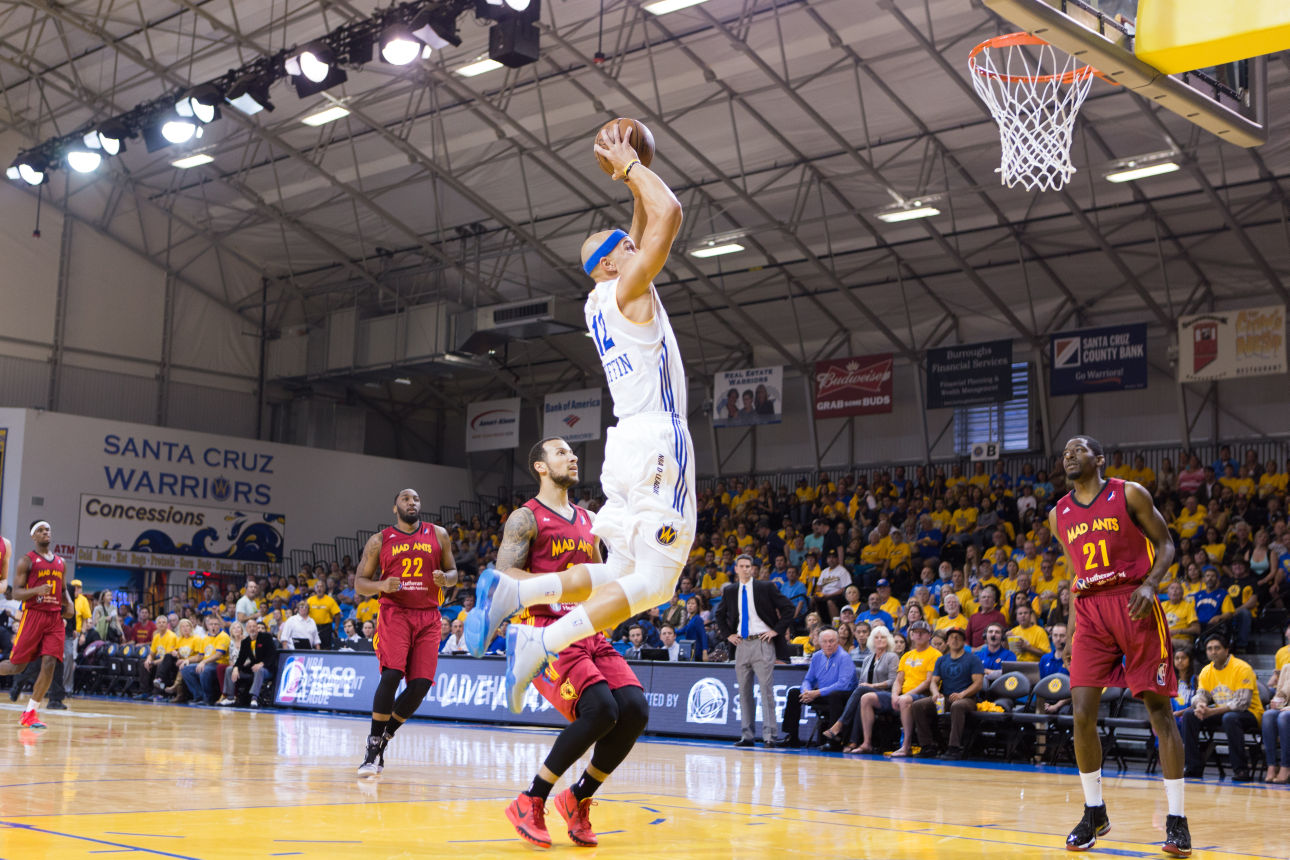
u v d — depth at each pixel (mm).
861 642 12859
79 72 22672
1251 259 20391
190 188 26359
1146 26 7117
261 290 29406
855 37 17344
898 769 8969
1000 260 22391
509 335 25906
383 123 21734
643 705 4074
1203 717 10109
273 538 27516
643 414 3697
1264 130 8156
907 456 25281
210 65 21406
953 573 15891
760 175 21609
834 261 23656
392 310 28219
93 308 26688
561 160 21156
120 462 25297
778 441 27344
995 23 16156
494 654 14500
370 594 6809
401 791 5668
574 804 3992
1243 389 21594
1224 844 4723
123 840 3580
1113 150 18719
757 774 7781
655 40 18375
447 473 30984
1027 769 9805
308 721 13047
